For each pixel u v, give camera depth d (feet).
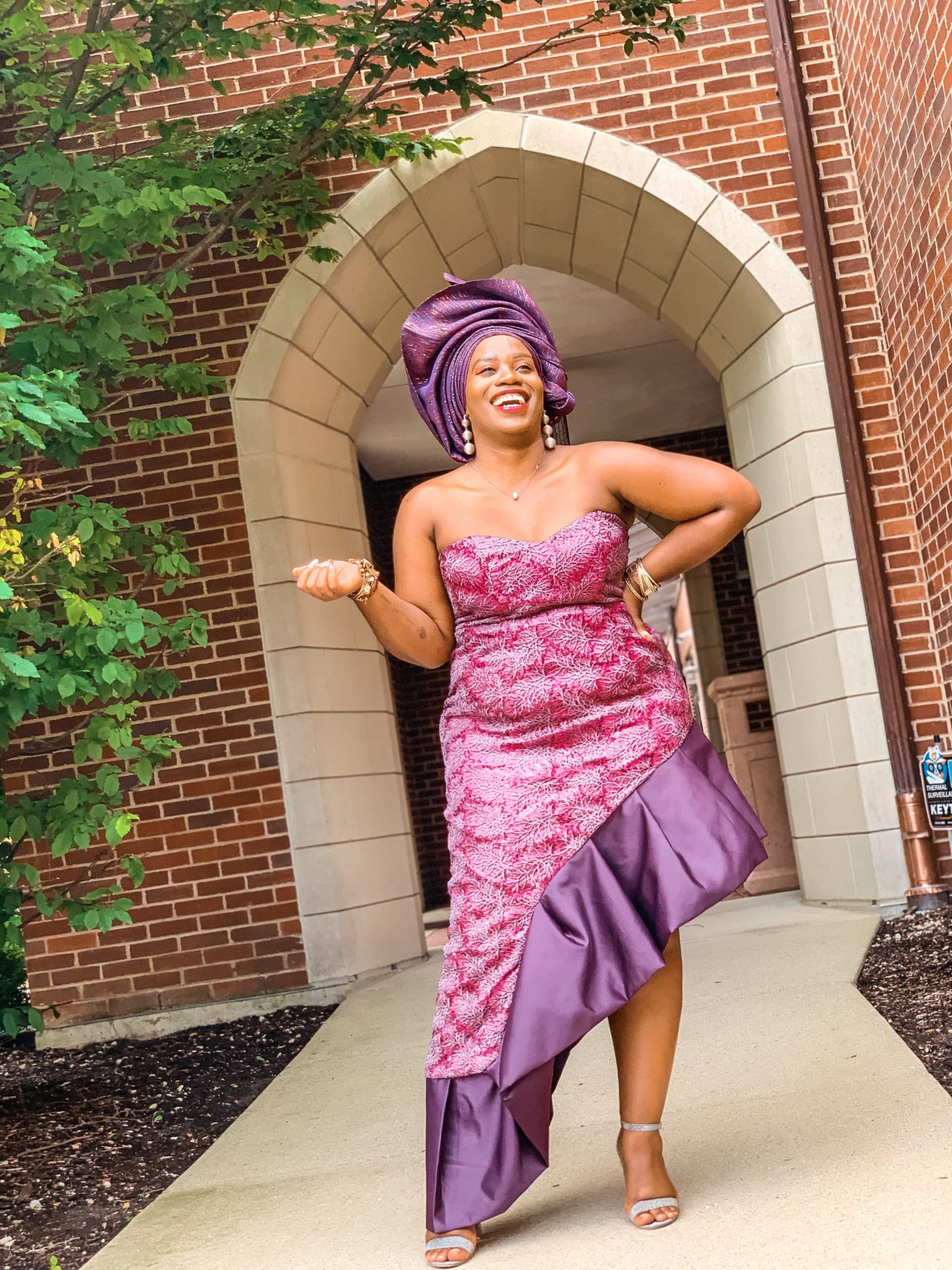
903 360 21.24
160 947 21.66
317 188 19.70
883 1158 8.25
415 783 43.83
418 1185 9.84
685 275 23.98
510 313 8.92
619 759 8.06
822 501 22.03
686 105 22.61
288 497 22.61
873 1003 13.80
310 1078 15.07
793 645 23.35
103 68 17.20
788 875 28.60
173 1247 9.24
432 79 18.58
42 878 21.56
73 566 15.10
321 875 21.59
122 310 14.30
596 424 41.81
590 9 22.74
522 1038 7.55
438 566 8.73
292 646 22.06
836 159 22.59
